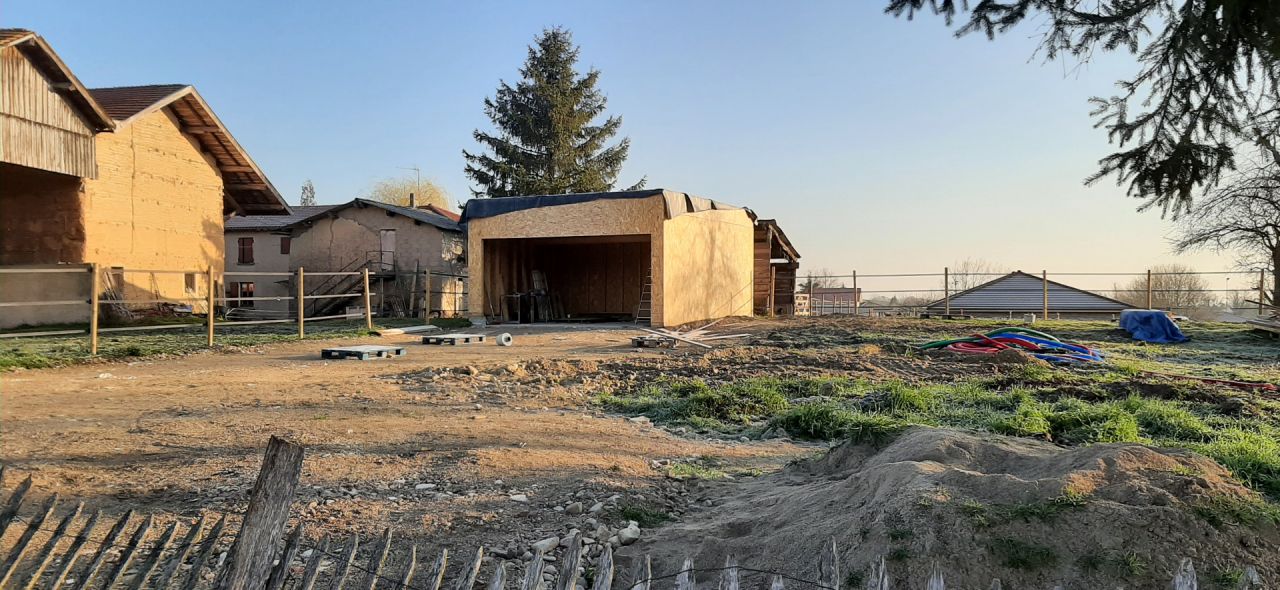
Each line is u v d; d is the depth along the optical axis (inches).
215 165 921.5
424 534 151.9
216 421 259.6
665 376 388.2
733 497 188.1
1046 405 277.6
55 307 709.3
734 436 270.8
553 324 834.2
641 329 743.1
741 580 130.1
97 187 738.8
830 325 798.5
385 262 1190.9
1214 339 650.2
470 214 838.5
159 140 819.4
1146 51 243.9
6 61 602.9
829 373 397.4
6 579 105.9
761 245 1091.3
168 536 107.9
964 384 347.9
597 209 783.1
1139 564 111.0
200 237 885.2
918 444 176.7
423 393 335.3
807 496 162.6
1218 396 299.4
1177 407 280.5
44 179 715.4
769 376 385.1
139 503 166.7
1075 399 292.4
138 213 791.1
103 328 673.6
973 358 456.1
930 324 809.5
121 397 306.2
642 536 158.4
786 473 207.9
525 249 984.3
